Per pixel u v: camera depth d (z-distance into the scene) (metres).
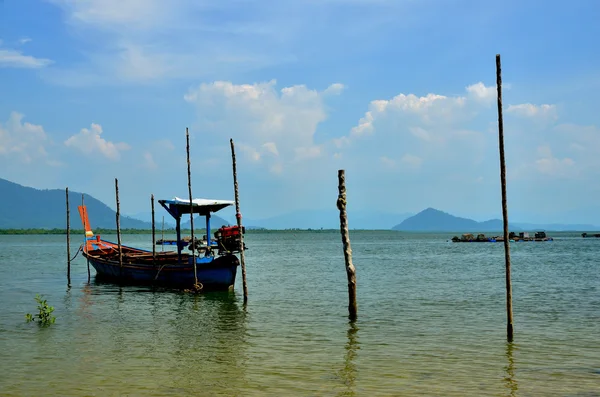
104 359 19.62
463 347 21.28
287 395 15.59
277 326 25.88
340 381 16.88
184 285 39.25
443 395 15.56
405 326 25.69
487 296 36.38
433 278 50.03
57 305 33.19
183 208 39.78
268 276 53.16
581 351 20.56
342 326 25.73
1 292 40.09
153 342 22.45
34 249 126.62
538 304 32.50
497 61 20.19
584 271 56.72
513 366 18.52
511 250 108.44
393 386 16.38
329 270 60.94
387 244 163.12
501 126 20.27
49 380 17.06
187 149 36.22
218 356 20.02
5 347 21.56
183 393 15.80
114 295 37.56
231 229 37.72
